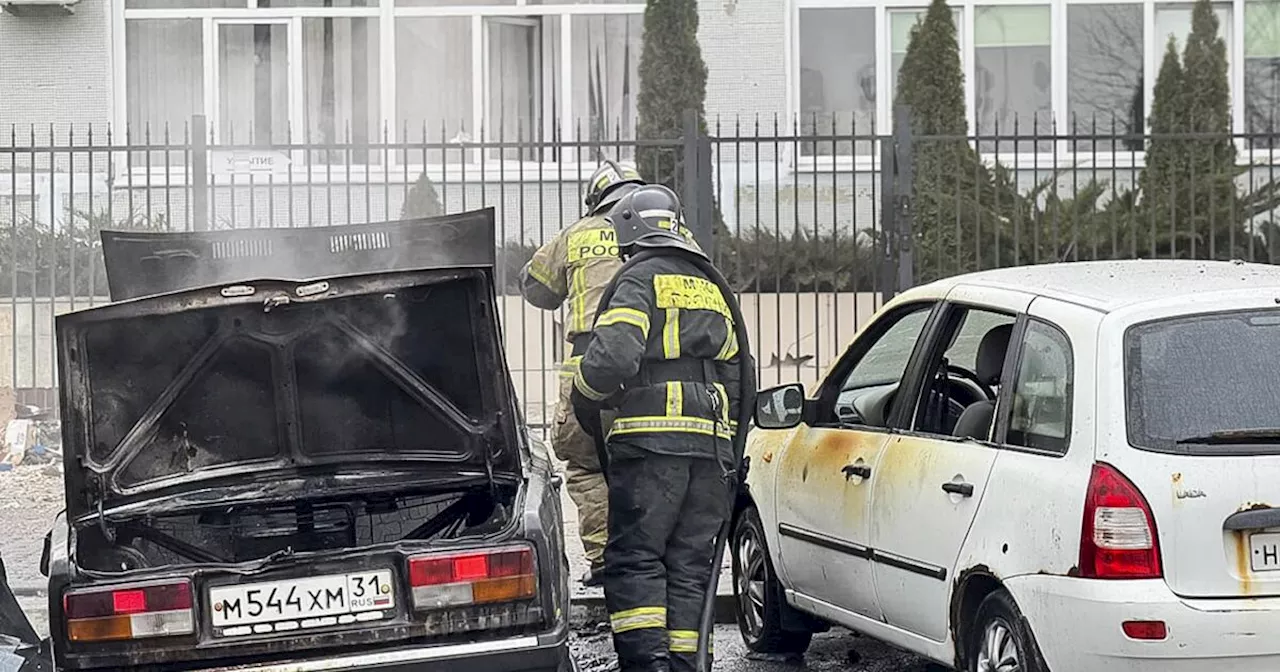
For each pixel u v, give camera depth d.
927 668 6.89
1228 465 4.75
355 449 5.51
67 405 5.12
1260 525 4.70
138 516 5.32
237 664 4.79
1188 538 4.70
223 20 18.94
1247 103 18.61
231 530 5.80
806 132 18.48
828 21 18.66
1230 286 5.27
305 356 5.24
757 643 7.12
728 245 15.56
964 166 15.98
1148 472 4.75
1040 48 18.67
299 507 5.84
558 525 5.36
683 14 17.58
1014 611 5.09
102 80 18.34
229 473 5.43
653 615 5.87
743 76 18.34
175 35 18.91
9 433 12.48
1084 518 4.80
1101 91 18.69
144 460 5.38
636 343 5.82
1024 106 18.70
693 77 17.58
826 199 18.25
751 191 18.23
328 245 6.23
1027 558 5.01
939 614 5.54
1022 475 5.12
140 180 17.78
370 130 18.91
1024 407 5.30
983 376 5.74
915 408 6.02
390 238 6.25
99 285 15.59
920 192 15.58
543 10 18.81
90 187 11.44
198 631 4.78
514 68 18.86
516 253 15.92
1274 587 4.70
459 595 4.81
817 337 11.91
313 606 4.81
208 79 18.92
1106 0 18.64
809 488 6.56
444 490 5.61
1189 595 4.68
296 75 18.94
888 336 6.55
